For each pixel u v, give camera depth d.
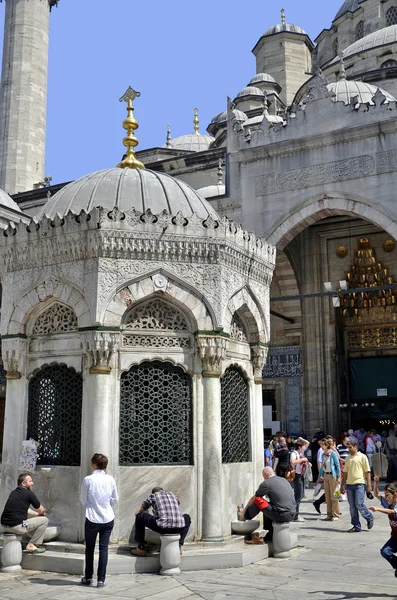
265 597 6.47
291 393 26.28
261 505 8.59
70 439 8.38
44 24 40.06
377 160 21.06
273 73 41.59
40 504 8.16
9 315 8.91
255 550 8.23
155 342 8.50
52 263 8.66
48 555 7.66
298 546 9.57
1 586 6.95
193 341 8.62
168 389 8.49
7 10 39.81
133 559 7.48
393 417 25.91
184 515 7.86
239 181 23.47
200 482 8.29
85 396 8.20
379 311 26.14
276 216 22.52
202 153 30.92
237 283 9.23
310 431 25.27
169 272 8.48
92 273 8.24
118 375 8.25
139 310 8.54
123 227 8.32
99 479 7.14
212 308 8.60
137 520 7.68
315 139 22.08
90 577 6.96
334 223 26.28
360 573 7.70
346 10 42.31
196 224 8.66
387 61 34.81
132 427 8.30
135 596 6.45
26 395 8.80
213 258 8.72
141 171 9.98
